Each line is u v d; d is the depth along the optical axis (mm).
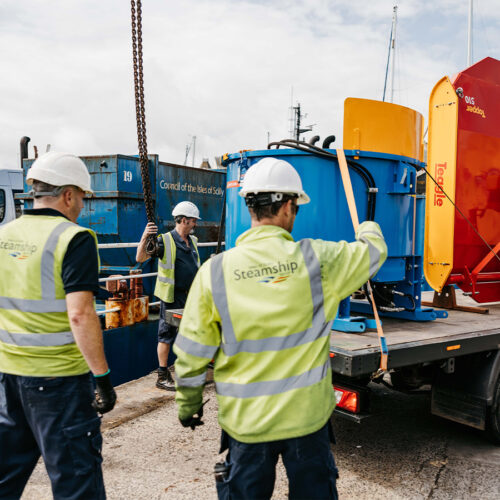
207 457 3430
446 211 4199
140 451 3520
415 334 3328
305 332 1625
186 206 4785
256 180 1741
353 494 2922
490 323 3873
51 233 2002
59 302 1971
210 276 1636
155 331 5750
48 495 2918
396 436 3885
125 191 6035
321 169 3451
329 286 1659
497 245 4535
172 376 5066
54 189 2098
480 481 3115
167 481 3080
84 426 1995
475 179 4320
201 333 1633
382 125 3561
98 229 6066
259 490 1607
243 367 1604
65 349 1979
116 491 2949
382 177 3600
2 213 8836
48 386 1946
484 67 4473
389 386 3977
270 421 1558
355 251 1724
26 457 2127
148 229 3854
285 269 1620
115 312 5305
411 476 3176
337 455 3500
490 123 4465
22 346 1960
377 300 3920
